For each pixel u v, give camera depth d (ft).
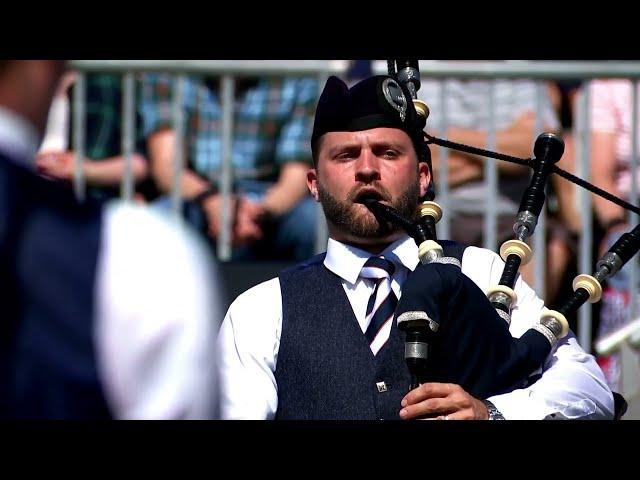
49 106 18.53
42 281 17.48
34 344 17.33
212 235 55.98
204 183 55.77
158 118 55.16
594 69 53.26
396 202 34.71
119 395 17.34
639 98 55.26
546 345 33.09
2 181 17.79
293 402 33.40
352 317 34.12
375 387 32.94
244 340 34.22
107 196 54.54
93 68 53.16
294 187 56.90
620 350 49.80
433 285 30.91
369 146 34.83
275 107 56.85
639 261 53.52
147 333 17.33
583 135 53.98
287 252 56.90
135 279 17.48
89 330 17.35
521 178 56.54
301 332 33.96
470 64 53.21
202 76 53.52
